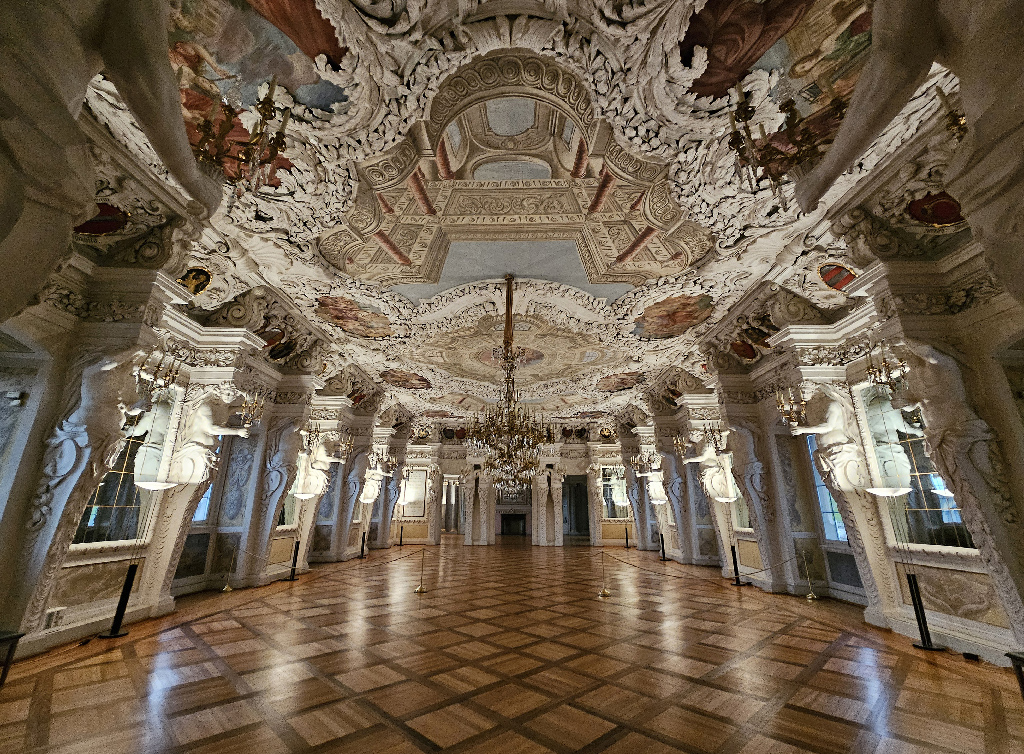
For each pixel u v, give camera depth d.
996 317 4.06
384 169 4.50
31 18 1.12
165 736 2.68
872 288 4.77
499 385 12.87
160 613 5.96
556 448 19.64
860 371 6.23
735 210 4.93
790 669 3.94
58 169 1.17
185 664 3.98
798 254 5.67
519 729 2.78
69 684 3.51
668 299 7.36
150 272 4.57
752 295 7.04
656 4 2.92
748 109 2.65
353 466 12.98
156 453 6.35
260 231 5.33
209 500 8.21
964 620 4.82
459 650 4.37
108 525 5.79
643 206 5.19
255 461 8.51
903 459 5.93
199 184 1.78
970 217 1.40
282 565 9.38
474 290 7.33
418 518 19.55
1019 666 2.96
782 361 7.59
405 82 3.53
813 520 8.06
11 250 1.11
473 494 19.47
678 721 2.91
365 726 2.81
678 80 3.42
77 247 4.54
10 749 2.52
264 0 2.82
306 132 3.92
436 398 14.52
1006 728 2.86
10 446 4.17
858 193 4.41
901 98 1.59
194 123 3.84
